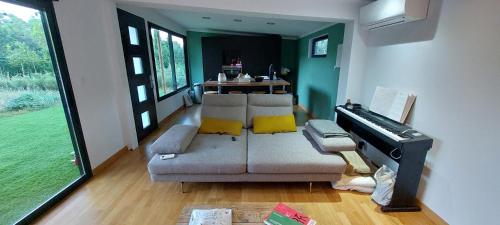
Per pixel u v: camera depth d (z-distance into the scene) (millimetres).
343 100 3078
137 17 3316
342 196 2094
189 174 2018
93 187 2193
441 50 1729
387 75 2406
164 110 4562
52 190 2102
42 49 1963
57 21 1963
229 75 6516
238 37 6258
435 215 1809
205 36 6375
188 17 4562
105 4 2559
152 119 3848
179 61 5805
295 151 2139
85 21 2309
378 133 2041
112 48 2688
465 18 1531
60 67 2004
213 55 6348
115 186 2217
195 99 6328
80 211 1855
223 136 2512
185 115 4996
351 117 2508
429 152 1852
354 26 2744
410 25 2051
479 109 1453
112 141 2740
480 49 1438
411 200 1907
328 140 2125
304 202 2008
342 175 2213
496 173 1374
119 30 2779
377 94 2467
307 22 4281
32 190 2100
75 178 2293
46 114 3459
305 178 2053
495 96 1361
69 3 2102
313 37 5246
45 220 1742
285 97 2869
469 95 1515
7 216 1741
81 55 2248
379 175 2082
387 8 2062
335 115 3588
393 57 2303
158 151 2043
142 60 3486
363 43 2795
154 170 1975
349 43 2865
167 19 4703
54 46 1950
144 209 1894
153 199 2025
